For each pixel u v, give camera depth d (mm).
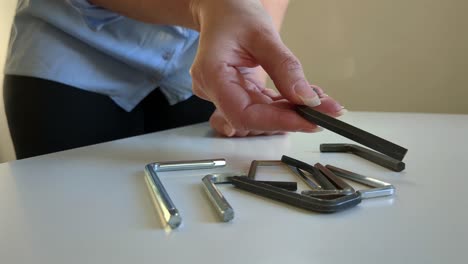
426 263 171
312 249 181
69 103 444
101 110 469
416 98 731
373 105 762
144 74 492
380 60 742
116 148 343
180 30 471
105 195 239
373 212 212
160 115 535
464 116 480
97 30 437
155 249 183
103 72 466
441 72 707
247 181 239
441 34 695
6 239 193
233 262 173
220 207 209
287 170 282
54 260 177
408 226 198
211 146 352
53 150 442
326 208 208
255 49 287
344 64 766
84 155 319
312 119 274
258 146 351
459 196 231
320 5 761
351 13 744
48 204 228
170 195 236
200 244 186
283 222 203
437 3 687
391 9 717
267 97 317
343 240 187
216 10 291
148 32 462
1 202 231
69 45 443
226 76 284
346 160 306
